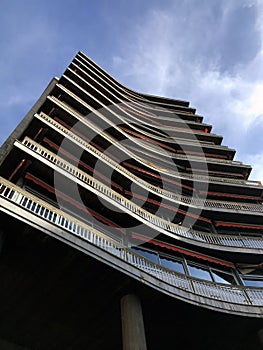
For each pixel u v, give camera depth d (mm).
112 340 12258
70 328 11750
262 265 17266
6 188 10500
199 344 13445
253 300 13953
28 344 11727
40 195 13258
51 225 10281
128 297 11141
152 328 12625
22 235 9961
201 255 16672
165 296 11727
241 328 13164
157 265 13117
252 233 21562
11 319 11125
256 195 26062
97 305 11523
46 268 10570
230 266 17203
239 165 29266
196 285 13578
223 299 13445
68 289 11039
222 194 25016
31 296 10883
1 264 10281
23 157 13133
